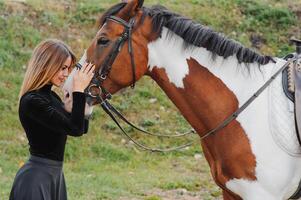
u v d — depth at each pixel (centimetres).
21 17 1405
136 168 1108
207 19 1519
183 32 535
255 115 526
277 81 532
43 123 506
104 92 541
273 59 550
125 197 928
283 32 1541
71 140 1163
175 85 541
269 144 518
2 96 1236
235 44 540
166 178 1041
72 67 539
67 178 998
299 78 524
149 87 1341
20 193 510
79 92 504
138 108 1278
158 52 539
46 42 522
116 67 536
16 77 1281
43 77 511
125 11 538
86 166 1090
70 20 1437
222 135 535
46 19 1416
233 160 529
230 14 1560
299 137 513
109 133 1205
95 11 1477
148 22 538
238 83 538
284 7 1631
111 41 536
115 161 1131
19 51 1336
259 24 1547
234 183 533
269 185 519
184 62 538
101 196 915
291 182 524
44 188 511
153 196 930
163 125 1248
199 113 542
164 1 1559
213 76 538
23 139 1148
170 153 1173
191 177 1054
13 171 1030
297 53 556
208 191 988
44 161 518
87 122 546
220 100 536
